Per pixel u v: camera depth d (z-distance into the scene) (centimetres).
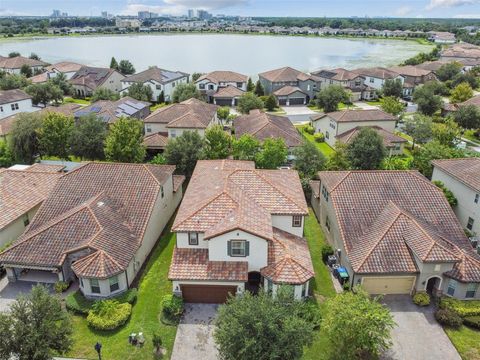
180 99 9831
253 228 2980
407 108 10306
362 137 5391
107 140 5259
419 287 3133
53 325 2348
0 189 3953
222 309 2402
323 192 4097
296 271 2948
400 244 3209
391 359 2639
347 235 3416
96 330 2839
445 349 2723
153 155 6222
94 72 12025
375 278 3150
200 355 2656
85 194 3769
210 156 5222
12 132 5684
